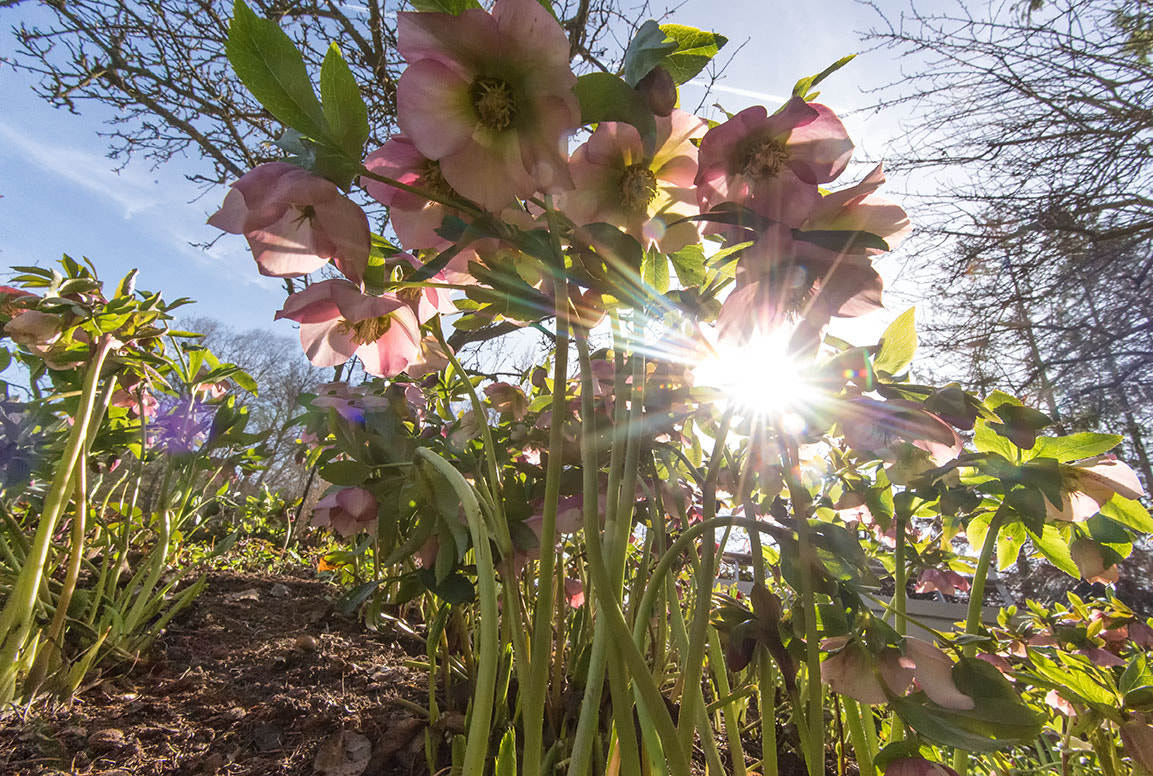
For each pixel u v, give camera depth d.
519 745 1.19
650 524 1.26
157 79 5.02
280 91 0.66
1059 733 1.36
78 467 1.44
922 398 0.90
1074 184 6.75
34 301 1.45
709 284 0.90
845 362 0.84
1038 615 1.58
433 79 0.68
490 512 0.96
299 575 2.66
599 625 0.80
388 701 1.41
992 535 1.07
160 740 1.25
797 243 0.69
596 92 0.70
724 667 1.12
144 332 1.56
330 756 1.21
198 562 2.36
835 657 0.79
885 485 1.26
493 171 0.70
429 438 1.40
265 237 0.75
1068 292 7.03
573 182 0.75
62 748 1.19
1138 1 6.07
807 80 0.74
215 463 1.94
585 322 0.82
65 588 1.40
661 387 1.08
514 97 0.71
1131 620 1.49
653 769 0.80
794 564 0.78
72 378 1.69
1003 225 7.07
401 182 0.77
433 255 0.86
